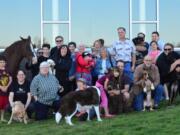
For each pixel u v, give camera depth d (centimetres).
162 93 1539
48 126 1334
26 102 1459
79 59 1538
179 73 1581
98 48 1597
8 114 1538
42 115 1440
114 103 1461
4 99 1456
